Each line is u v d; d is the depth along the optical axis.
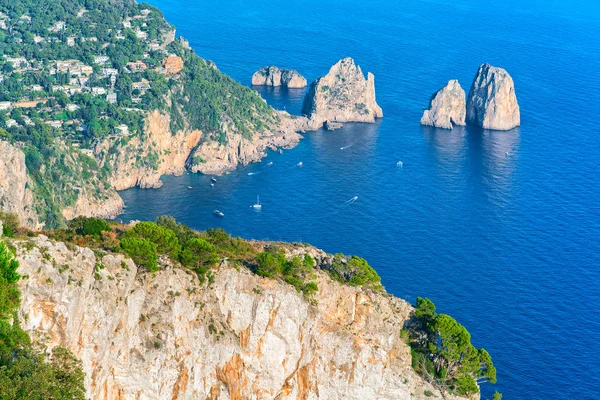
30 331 119.50
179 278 146.00
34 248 123.44
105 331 129.75
